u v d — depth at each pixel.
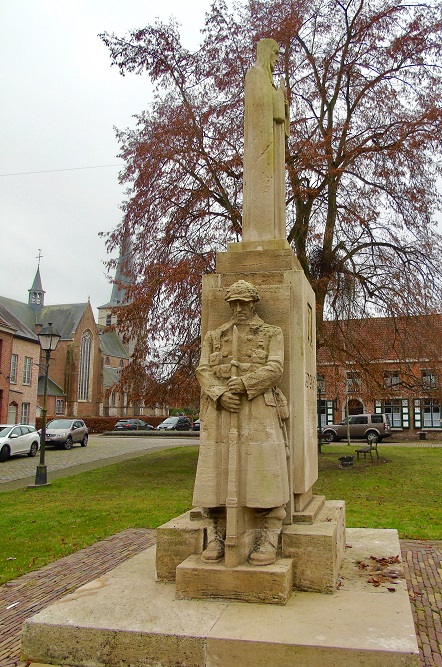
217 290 5.36
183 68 19.86
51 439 30.34
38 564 7.25
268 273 5.41
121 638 3.77
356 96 19.84
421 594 5.71
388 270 19.03
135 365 19.44
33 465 23.30
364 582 4.78
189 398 18.78
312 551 4.54
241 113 18.39
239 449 4.61
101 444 35.44
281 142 6.16
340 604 4.20
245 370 4.75
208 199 18.55
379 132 19.03
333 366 19.73
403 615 3.96
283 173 6.20
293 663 3.50
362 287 19.34
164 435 45.31
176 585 4.38
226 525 4.59
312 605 4.18
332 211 18.73
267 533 4.59
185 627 3.79
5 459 25.02
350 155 17.89
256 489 4.48
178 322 18.20
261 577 4.24
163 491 14.75
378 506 11.98
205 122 18.27
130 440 39.81
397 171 17.91
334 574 4.55
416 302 18.11
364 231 18.61
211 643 3.62
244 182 6.01
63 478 18.28
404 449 28.11
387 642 3.51
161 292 18.16
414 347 19.58
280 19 18.75
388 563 5.40
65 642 3.86
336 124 18.64
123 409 77.88
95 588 4.68
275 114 6.12
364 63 19.31
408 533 8.98
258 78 6.08
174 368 19.11
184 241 18.92
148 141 19.20
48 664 3.87
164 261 18.62
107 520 10.50
